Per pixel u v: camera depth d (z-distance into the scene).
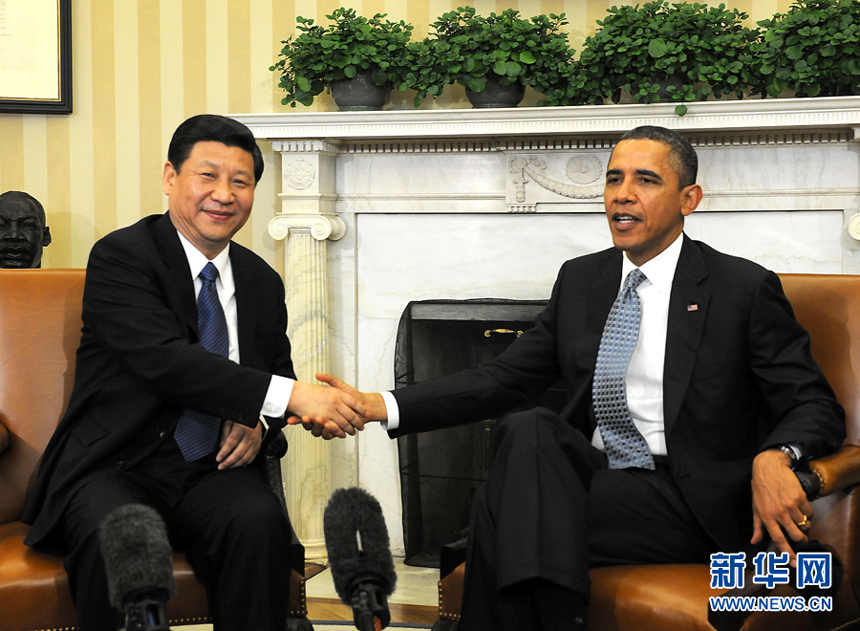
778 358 1.81
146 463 1.82
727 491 1.75
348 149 3.37
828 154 3.01
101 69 3.53
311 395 1.81
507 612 1.53
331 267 3.43
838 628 1.70
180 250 1.91
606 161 3.14
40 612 1.63
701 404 1.80
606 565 1.73
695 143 3.11
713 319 1.85
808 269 3.08
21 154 3.55
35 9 3.46
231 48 3.50
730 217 3.14
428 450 3.27
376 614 1.43
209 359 1.76
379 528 1.52
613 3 3.26
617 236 1.88
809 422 1.68
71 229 3.56
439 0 3.38
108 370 1.86
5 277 2.23
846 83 2.88
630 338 1.87
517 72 3.03
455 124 3.08
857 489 1.78
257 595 1.61
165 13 3.51
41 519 1.74
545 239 3.27
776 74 2.88
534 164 3.20
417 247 3.38
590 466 1.76
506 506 1.56
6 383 2.14
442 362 3.26
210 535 1.65
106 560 1.34
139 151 3.54
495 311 3.19
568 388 1.96
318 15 3.45
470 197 3.29
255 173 1.95
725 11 2.96
